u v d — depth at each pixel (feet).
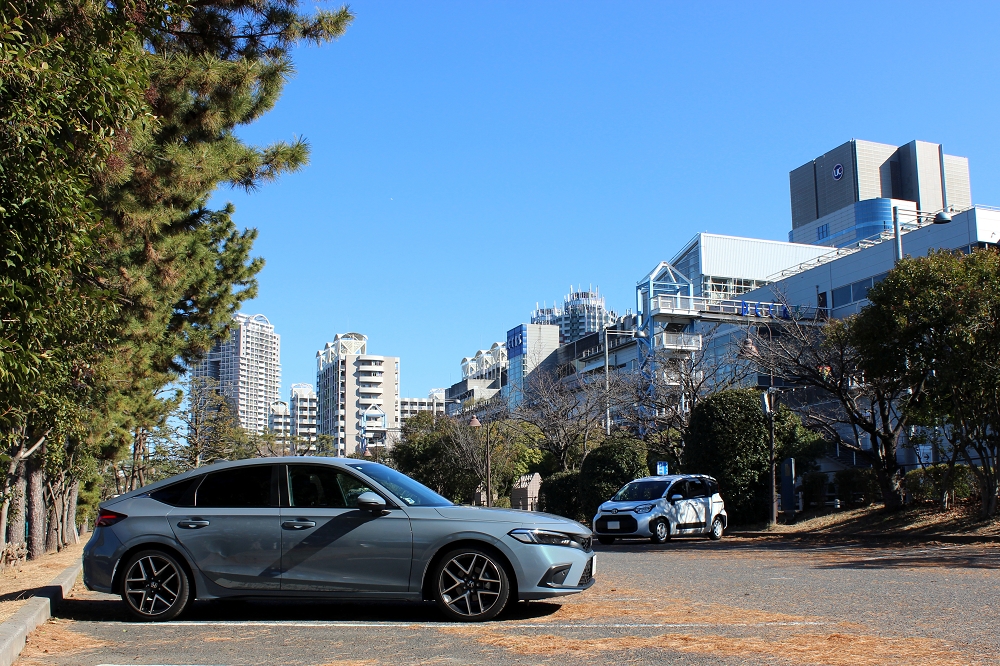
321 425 489.67
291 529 26.16
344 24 41.42
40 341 24.97
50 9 24.22
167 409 95.40
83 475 89.66
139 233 39.11
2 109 21.48
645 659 19.03
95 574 26.76
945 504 68.85
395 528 25.80
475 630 23.48
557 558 25.45
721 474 84.99
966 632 21.72
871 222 378.32
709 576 38.47
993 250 63.98
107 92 23.63
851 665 17.87
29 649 21.65
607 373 126.62
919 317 61.00
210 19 39.99
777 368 80.74
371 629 23.99
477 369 472.03
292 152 40.27
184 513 26.86
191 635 23.61
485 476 155.94
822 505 89.30
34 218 22.13
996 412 60.23
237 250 75.92
